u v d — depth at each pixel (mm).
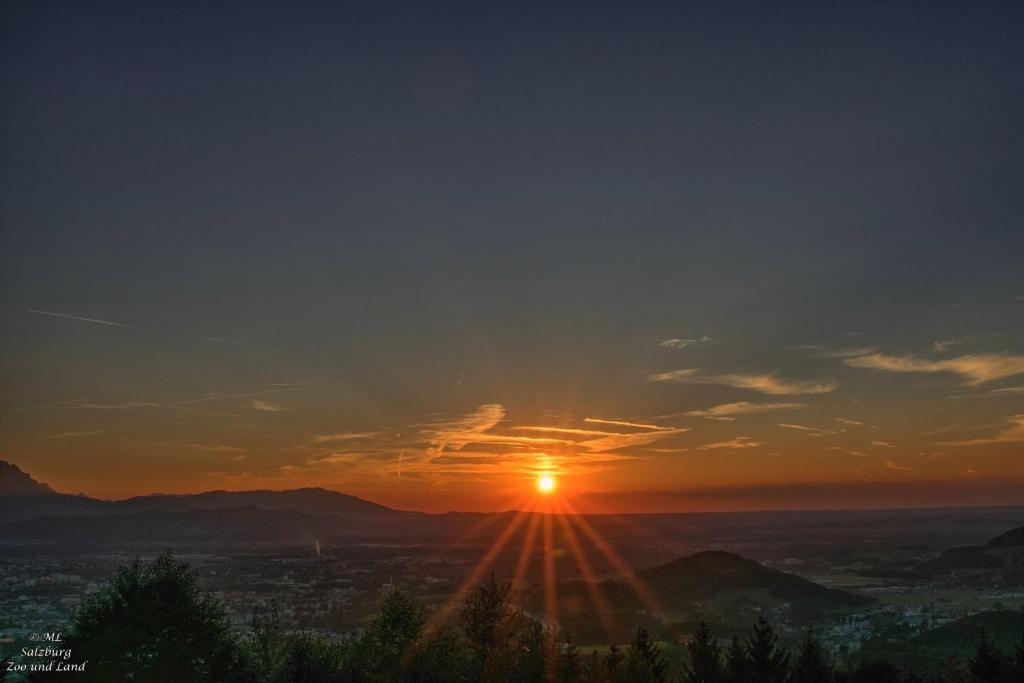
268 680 39938
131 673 33719
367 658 43156
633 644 66938
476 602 43719
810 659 69312
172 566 37219
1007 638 96250
